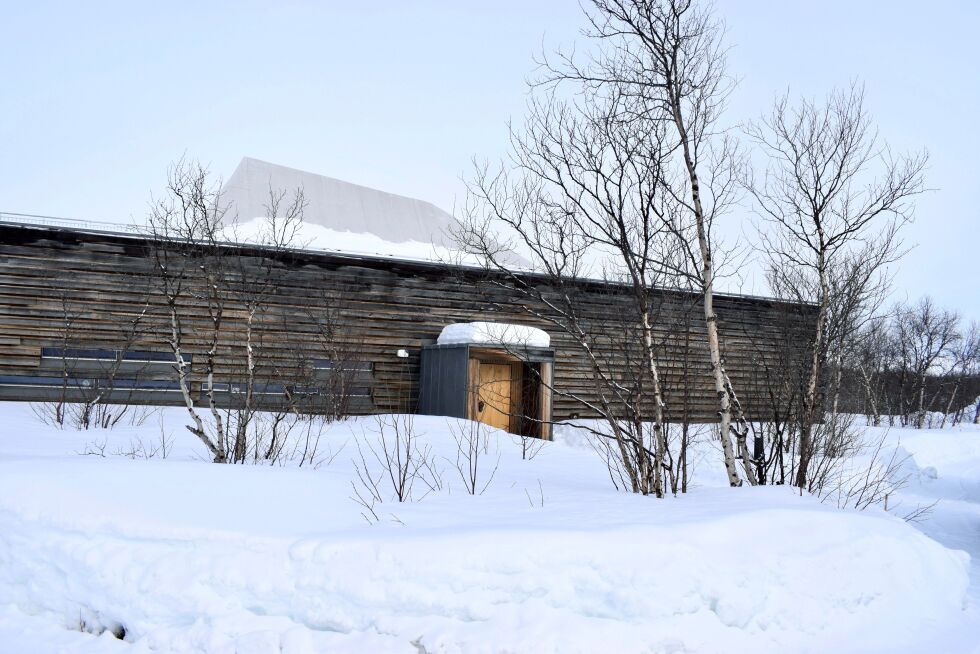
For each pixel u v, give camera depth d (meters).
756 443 9.33
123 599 4.69
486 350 14.28
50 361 13.40
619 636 4.24
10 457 6.69
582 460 10.80
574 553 4.58
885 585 5.12
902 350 37.22
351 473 7.58
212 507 5.44
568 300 8.04
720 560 4.77
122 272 13.75
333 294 15.02
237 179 18.97
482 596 4.39
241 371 14.05
